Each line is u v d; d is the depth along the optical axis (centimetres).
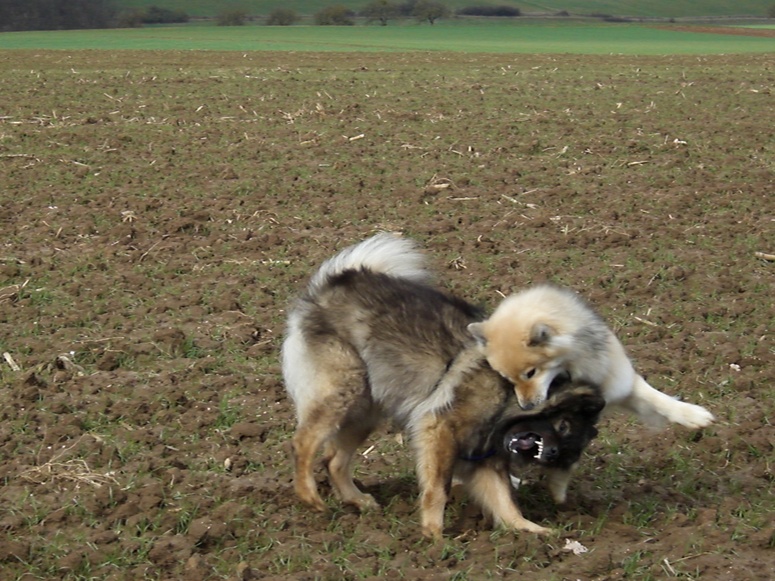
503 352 568
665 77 2130
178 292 775
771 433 639
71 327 732
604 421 649
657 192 1037
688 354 707
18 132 1334
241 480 607
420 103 1650
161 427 640
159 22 6384
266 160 1191
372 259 602
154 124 1421
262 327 732
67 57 2773
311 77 2109
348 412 586
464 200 991
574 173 1110
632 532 575
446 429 574
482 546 568
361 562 560
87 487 597
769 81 2025
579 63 2588
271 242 855
